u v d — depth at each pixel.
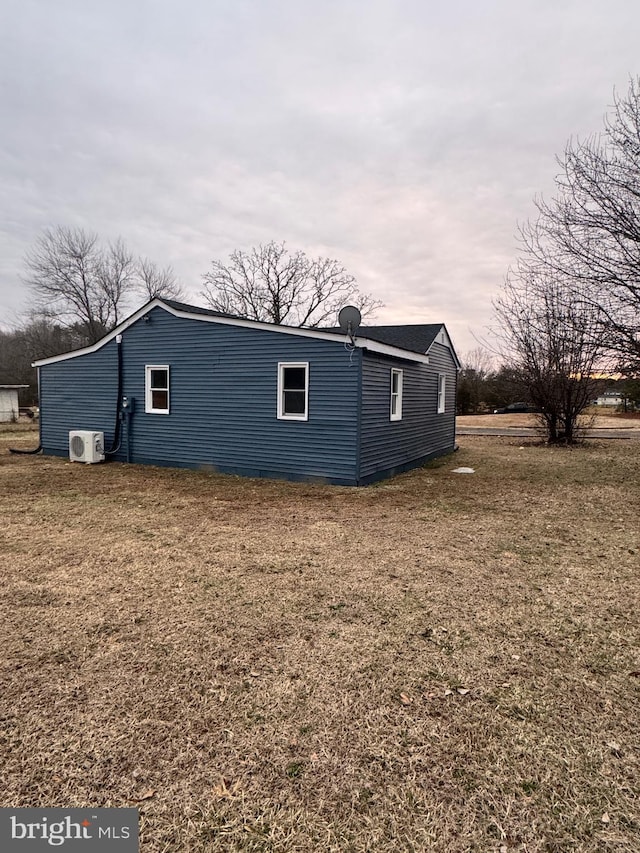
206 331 9.71
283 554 4.69
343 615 3.39
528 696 2.48
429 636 3.10
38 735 2.16
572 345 11.31
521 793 1.86
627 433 19.86
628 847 1.63
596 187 8.07
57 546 4.91
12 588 3.83
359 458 8.23
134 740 2.13
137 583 3.95
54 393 12.28
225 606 3.52
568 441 15.93
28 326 32.47
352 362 8.18
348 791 1.87
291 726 2.24
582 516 6.29
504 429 22.30
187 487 8.20
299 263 32.19
